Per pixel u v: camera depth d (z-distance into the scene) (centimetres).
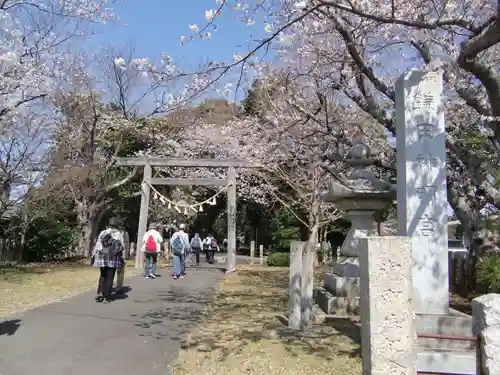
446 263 654
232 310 912
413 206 659
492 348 329
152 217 2708
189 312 880
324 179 1477
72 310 849
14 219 1975
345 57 834
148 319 802
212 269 1983
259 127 1520
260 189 2408
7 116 1322
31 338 648
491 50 822
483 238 773
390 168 912
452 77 744
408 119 671
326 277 961
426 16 723
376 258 349
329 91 962
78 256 2270
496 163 920
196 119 2403
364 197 877
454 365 546
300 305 741
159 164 1853
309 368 539
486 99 726
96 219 2434
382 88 794
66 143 2056
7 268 1606
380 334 342
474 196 896
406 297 347
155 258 1451
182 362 560
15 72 1215
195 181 1855
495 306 332
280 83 1116
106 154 2350
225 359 573
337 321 787
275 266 2338
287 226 2603
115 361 558
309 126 1055
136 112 2384
